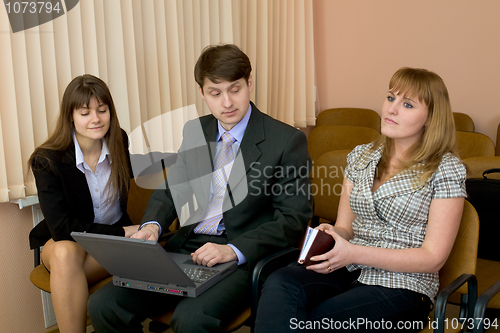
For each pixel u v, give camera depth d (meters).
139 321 1.59
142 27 2.30
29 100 1.92
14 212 2.06
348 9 3.65
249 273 1.61
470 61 3.22
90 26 2.09
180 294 1.48
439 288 1.55
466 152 2.68
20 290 2.12
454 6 3.22
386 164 1.57
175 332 1.47
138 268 1.46
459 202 1.39
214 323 1.41
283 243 1.65
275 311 1.34
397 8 3.45
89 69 2.11
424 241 1.41
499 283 1.32
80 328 1.68
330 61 3.79
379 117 3.37
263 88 3.05
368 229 1.54
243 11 2.83
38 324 2.21
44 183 1.73
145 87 2.33
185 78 2.50
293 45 3.29
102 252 1.46
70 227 1.73
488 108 3.20
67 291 1.64
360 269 1.54
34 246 1.86
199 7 2.54
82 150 1.87
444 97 1.44
